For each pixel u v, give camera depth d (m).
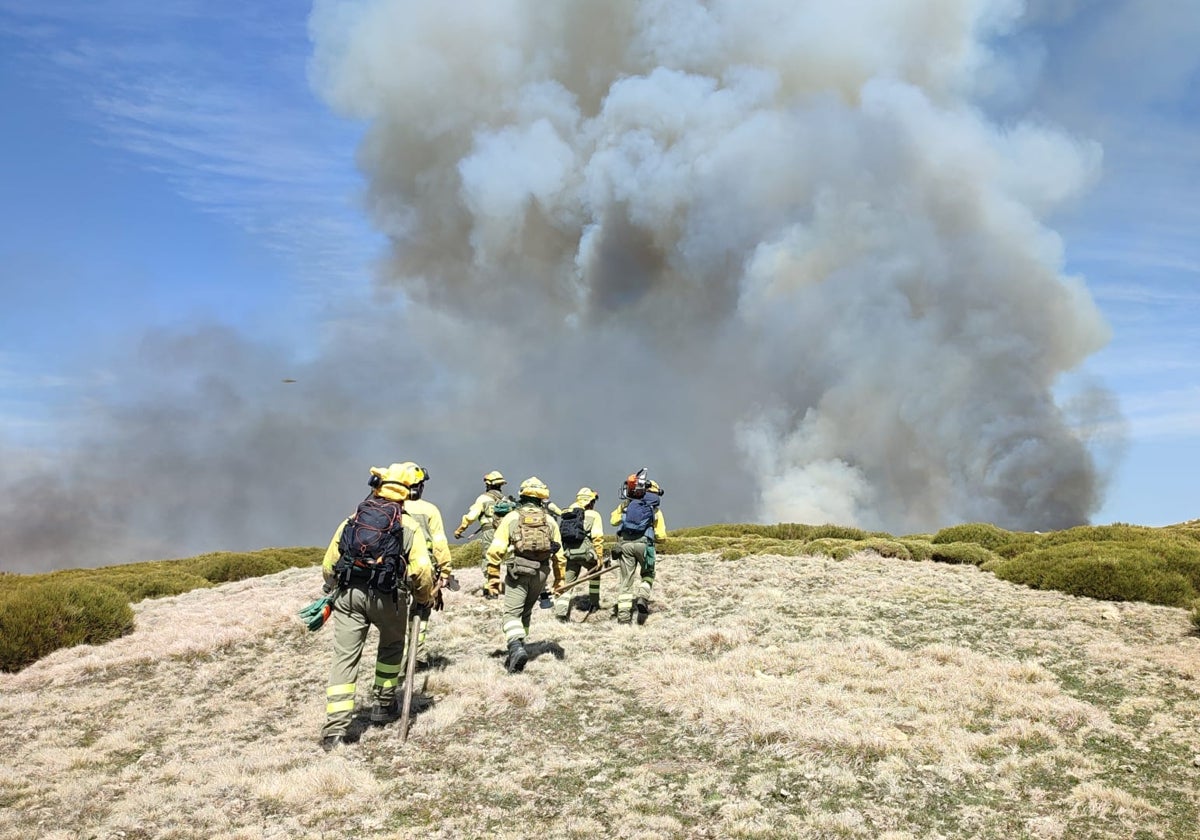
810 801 5.00
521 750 6.11
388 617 6.65
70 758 6.81
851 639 8.98
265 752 6.37
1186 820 4.60
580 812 5.00
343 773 5.63
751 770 5.51
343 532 6.49
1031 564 13.59
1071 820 4.66
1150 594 11.42
